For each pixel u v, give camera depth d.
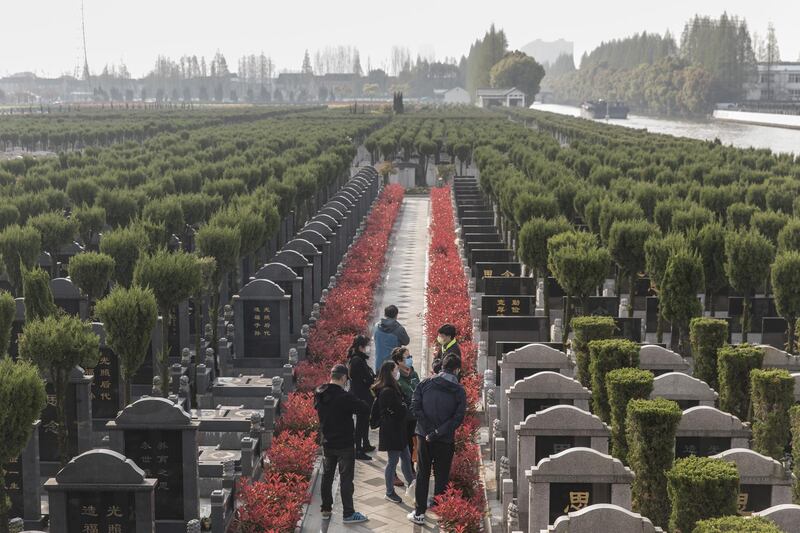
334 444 17.20
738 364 19.41
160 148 79.06
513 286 29.88
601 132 108.12
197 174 53.22
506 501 16.62
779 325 27.44
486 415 22.73
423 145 86.19
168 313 23.27
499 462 18.53
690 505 12.51
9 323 20.41
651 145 80.06
